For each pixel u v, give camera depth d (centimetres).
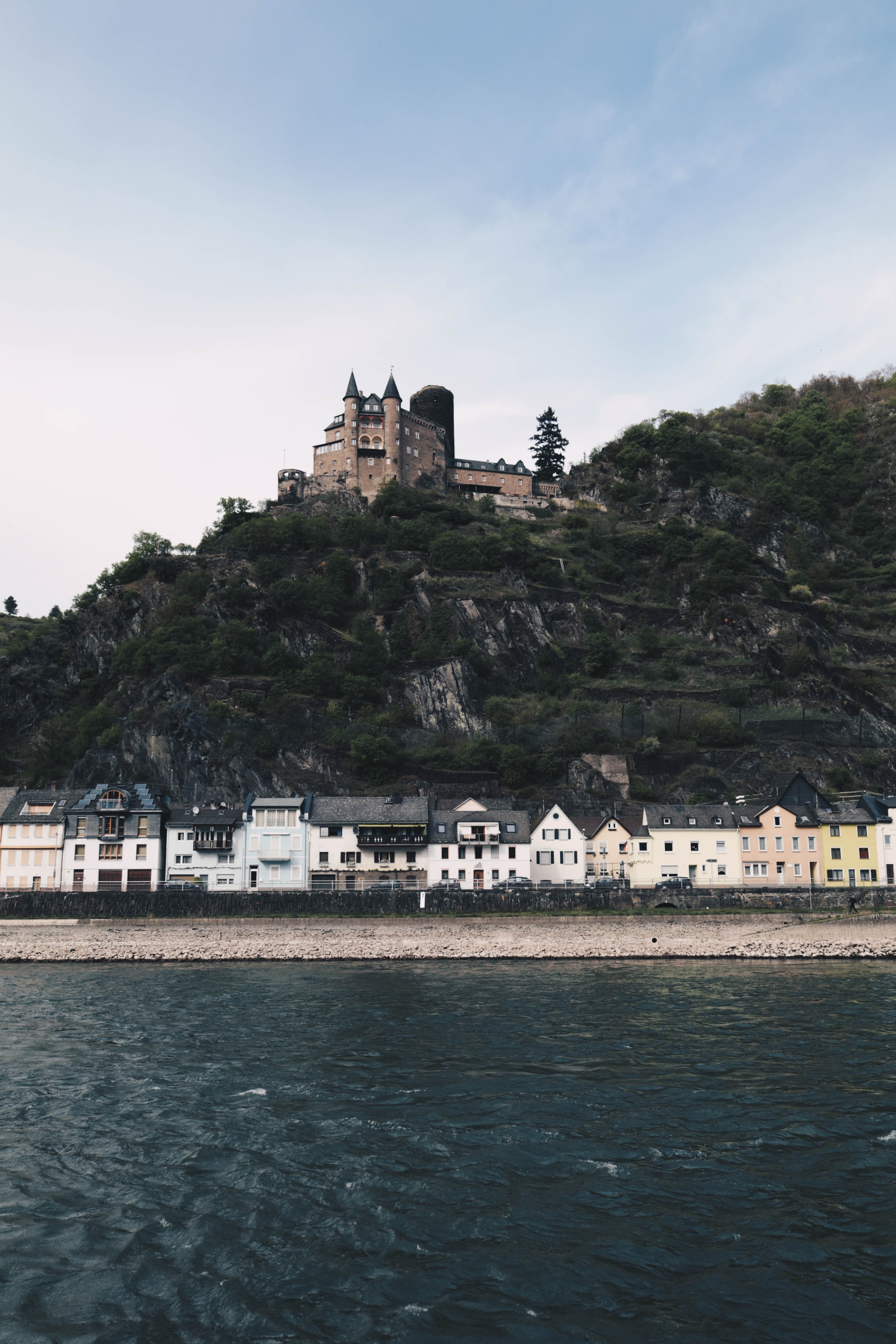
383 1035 4838
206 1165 3073
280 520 17338
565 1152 3155
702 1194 2819
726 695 14325
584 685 14862
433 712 13925
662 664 15625
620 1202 2770
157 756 12669
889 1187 2841
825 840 10288
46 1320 2177
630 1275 2359
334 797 11019
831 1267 2378
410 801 10819
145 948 7919
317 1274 2377
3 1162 3103
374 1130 3384
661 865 10344
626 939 7919
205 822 10500
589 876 10369
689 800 12244
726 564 17400
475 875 10388
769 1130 3341
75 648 15875
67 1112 3597
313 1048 4575
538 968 7300
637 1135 3312
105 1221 2673
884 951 7812
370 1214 2700
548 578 17062
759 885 10250
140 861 10369
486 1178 2947
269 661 14088
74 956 7888
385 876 10412
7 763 14200
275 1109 3628
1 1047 4625
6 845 10438
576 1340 2084
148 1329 2139
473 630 15338
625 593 17975
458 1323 2156
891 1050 4419
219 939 7962
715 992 6100
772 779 12594
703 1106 3616
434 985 6450
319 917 8125
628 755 12900
